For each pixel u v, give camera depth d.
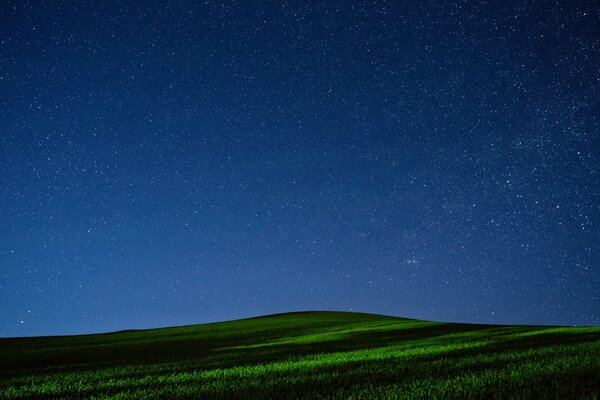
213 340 31.64
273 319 54.34
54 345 33.50
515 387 7.69
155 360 19.28
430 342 20.91
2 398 10.54
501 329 27.70
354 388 8.70
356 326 38.94
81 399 9.70
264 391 9.05
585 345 13.41
